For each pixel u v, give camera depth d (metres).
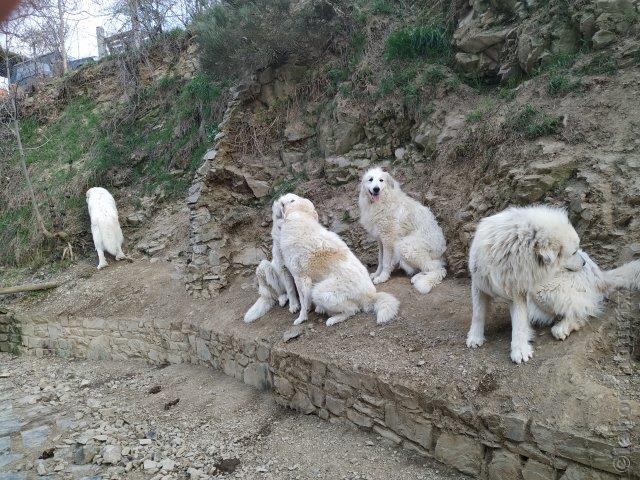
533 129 3.21
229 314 3.69
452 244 3.32
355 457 2.27
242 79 5.37
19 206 6.55
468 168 3.61
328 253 2.97
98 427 3.02
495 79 4.17
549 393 1.88
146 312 4.28
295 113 5.08
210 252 4.18
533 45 3.72
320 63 5.20
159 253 5.25
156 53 7.70
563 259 2.08
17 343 5.01
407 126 4.35
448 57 4.47
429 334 2.54
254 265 4.18
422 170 4.01
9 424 3.19
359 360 2.49
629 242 2.46
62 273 5.54
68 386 3.86
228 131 4.89
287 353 2.85
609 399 1.76
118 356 4.39
